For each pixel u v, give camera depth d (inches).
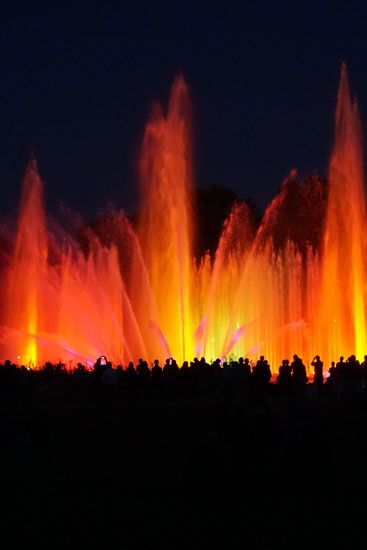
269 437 851.4
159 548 582.9
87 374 1642.5
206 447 787.4
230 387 1605.6
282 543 590.2
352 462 904.9
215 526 639.8
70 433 1200.2
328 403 1485.0
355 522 644.7
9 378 1569.9
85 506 720.3
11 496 768.9
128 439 1131.9
